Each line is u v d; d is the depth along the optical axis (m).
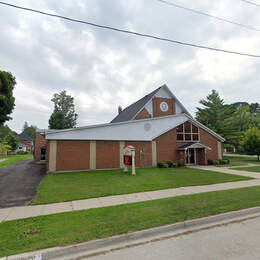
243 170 13.04
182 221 4.00
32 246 3.01
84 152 13.66
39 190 7.20
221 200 5.56
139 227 3.70
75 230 3.56
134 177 10.24
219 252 2.94
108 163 14.41
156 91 22.72
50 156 12.58
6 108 23.88
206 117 30.20
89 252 3.02
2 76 22.95
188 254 2.89
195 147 16.58
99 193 6.65
